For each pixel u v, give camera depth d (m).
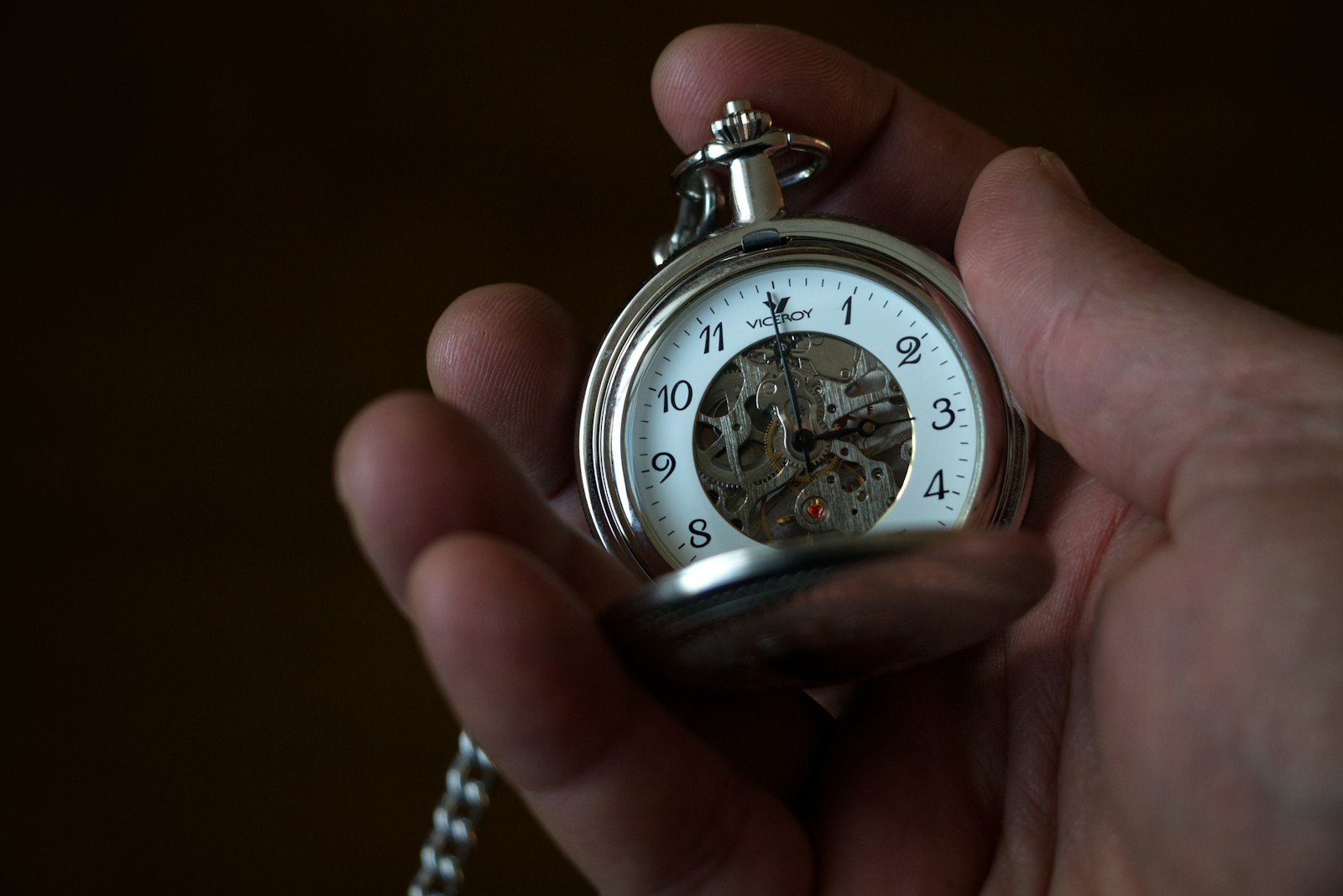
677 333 0.20
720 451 0.20
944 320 0.20
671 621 0.16
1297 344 0.17
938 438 0.20
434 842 0.21
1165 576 0.17
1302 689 0.16
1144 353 0.18
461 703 0.16
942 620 0.16
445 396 0.22
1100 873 0.18
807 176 0.22
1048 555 0.16
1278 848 0.16
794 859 0.18
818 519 0.20
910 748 0.19
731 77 0.23
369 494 0.17
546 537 0.17
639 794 0.17
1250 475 0.17
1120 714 0.17
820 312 0.20
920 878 0.18
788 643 0.16
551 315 0.22
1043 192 0.19
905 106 0.24
